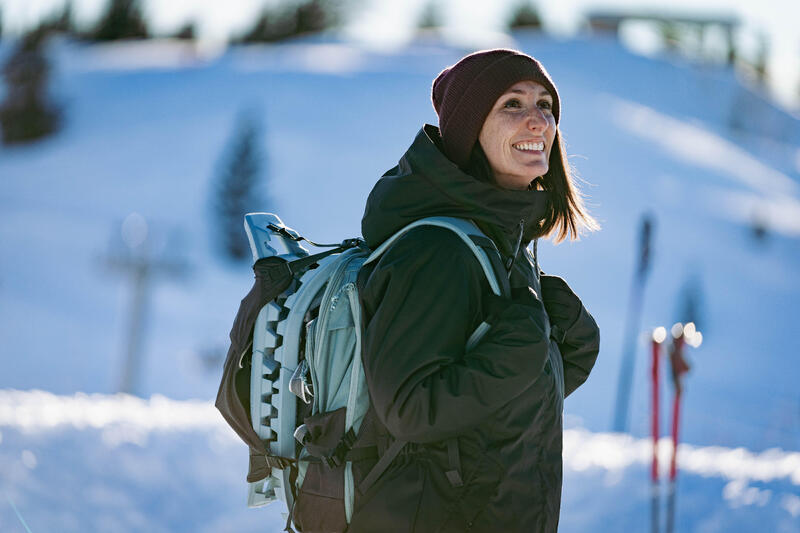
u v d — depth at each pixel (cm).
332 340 779
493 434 733
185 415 2184
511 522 725
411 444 739
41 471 1684
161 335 16562
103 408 2261
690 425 9500
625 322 18800
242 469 1838
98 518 1611
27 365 14300
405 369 711
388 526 727
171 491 1719
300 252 865
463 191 766
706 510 1809
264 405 803
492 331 724
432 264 733
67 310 17375
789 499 1856
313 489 770
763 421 11188
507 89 796
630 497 1850
